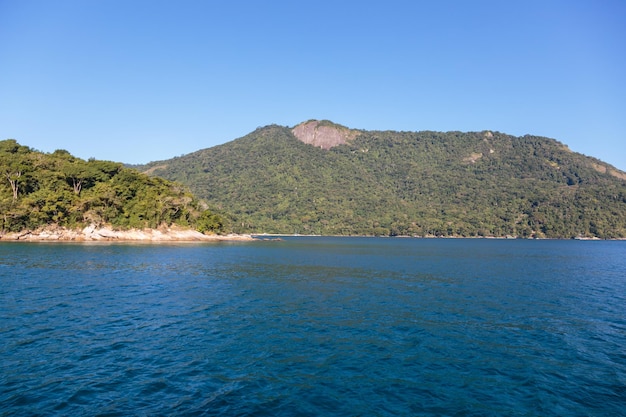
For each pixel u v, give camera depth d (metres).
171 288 37.59
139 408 13.51
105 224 114.12
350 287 40.28
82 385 15.16
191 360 18.22
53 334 21.39
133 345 20.03
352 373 17.25
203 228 140.38
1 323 23.23
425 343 21.53
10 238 100.12
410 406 14.38
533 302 33.34
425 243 173.62
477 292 38.03
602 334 23.78
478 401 14.88
